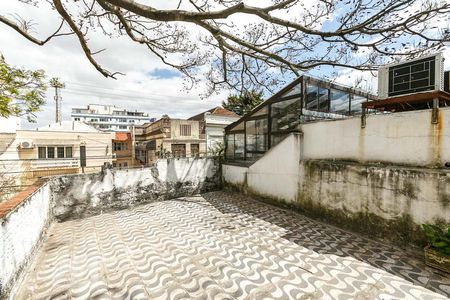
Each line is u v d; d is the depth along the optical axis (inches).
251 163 332.2
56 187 233.6
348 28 146.4
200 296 111.7
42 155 551.2
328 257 146.0
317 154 229.9
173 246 168.6
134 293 115.4
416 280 118.6
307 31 142.0
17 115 182.4
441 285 113.9
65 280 128.3
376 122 178.9
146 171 300.2
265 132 310.7
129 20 166.7
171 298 110.8
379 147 177.3
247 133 343.0
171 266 140.3
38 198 177.2
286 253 153.1
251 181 312.5
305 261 141.6
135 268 139.3
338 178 199.0
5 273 107.9
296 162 242.7
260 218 229.5
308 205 229.5
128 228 209.5
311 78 260.5
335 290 112.7
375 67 186.7
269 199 282.0
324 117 273.9
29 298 113.8
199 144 678.5
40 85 183.2
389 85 177.6
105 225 219.9
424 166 151.3
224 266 138.6
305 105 256.5
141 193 294.4
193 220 227.8
